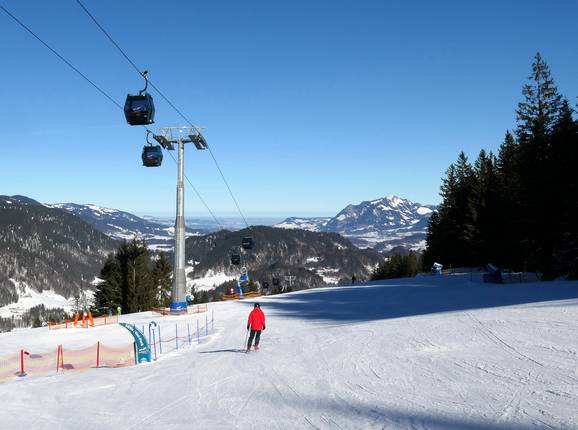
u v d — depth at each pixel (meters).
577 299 21.08
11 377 15.68
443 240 85.62
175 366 15.07
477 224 74.31
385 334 17.02
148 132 29.44
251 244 53.19
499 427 7.18
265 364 14.00
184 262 36.41
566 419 7.18
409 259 119.88
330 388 10.53
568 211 44.31
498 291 32.47
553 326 14.69
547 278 44.59
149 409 10.00
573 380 9.08
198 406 9.95
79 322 33.16
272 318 29.31
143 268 65.06
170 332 26.41
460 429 7.28
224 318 31.11
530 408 7.81
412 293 39.12
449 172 91.00
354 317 27.19
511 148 73.56
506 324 15.98
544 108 57.44
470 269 70.12
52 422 9.41
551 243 50.66
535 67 58.19
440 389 9.50
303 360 14.02
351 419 8.27
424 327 17.50
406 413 8.27
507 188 68.25
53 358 19.22
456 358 11.96
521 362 10.84
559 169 49.94
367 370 11.85
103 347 21.84
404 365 11.92
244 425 8.44
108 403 10.75
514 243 63.97
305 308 34.31
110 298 63.78
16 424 9.38
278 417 8.74
